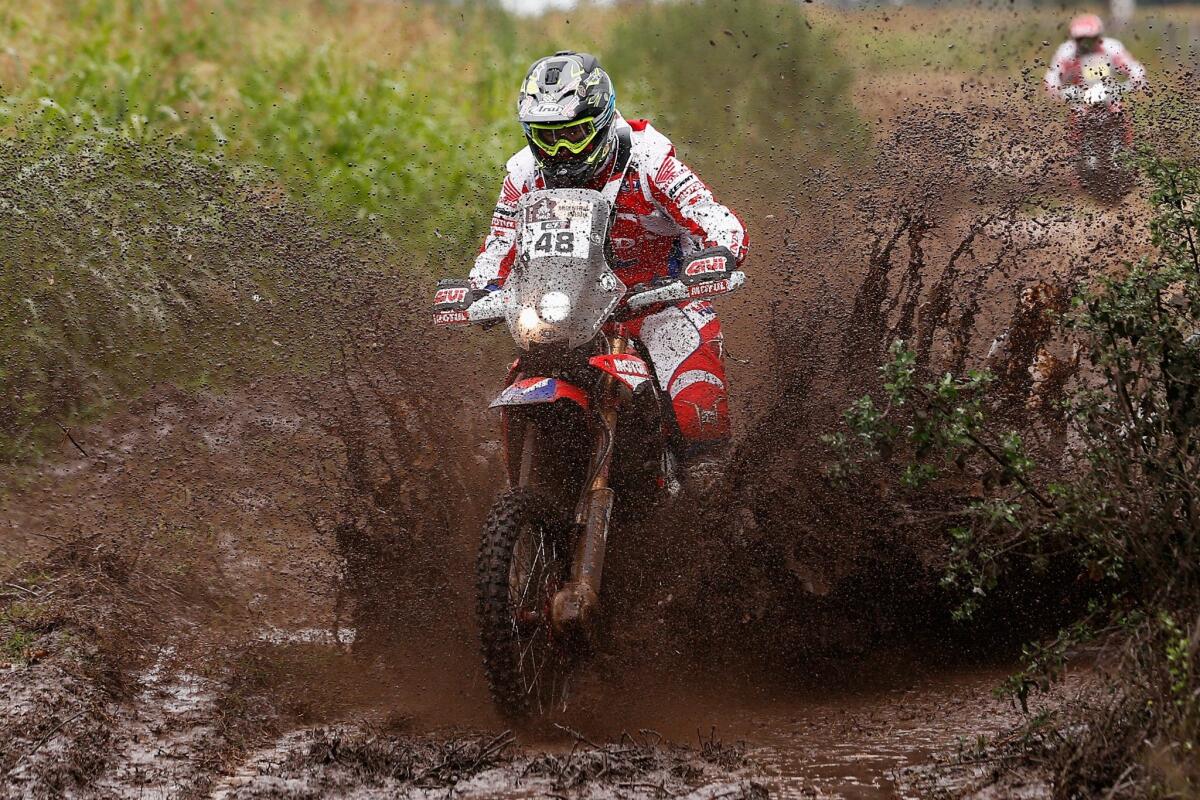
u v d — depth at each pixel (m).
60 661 11.88
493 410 15.82
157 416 17.66
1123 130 20.11
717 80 33.91
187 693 12.13
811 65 34.44
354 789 10.05
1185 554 8.98
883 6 39.25
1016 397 13.30
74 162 22.12
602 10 38.97
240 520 15.80
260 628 13.81
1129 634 8.93
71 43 30.59
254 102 29.86
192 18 34.03
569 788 9.83
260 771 10.59
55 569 13.88
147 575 14.34
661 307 12.54
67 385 17.75
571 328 11.34
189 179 22.81
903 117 28.61
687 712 11.74
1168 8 51.88
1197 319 9.95
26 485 16.11
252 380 18.47
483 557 11.13
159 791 10.06
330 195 25.23
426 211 25.11
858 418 10.15
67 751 10.40
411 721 11.77
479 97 33.69
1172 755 7.82
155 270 19.94
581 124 11.73
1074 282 14.18
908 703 11.66
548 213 11.65
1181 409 9.36
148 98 28.44
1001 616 12.35
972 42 37.09
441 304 12.35
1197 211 10.20
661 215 12.66
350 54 34.47
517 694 11.06
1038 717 9.56
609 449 11.84
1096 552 9.64
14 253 19.47
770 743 10.91
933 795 9.37
